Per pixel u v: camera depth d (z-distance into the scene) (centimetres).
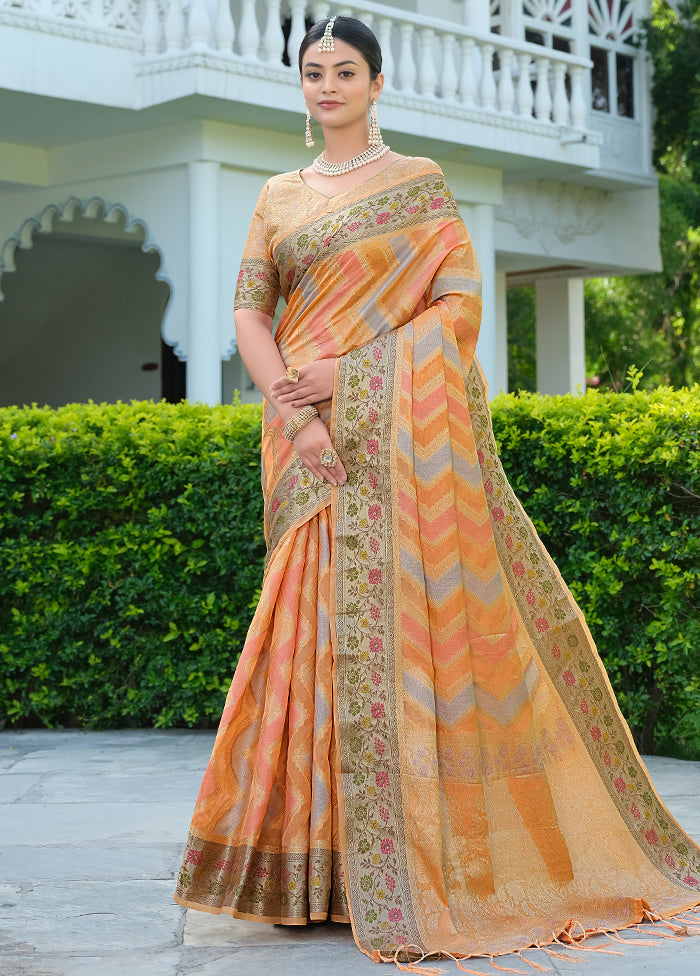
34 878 272
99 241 1109
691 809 331
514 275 1321
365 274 245
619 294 1537
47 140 878
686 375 1523
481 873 230
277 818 236
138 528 478
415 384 241
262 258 258
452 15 991
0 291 1152
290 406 245
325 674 238
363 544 239
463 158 955
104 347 1243
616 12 1163
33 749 448
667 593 412
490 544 243
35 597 485
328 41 250
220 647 478
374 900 225
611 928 230
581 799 250
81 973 210
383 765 232
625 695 429
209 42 788
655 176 1192
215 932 234
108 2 781
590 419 432
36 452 479
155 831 317
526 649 251
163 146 837
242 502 470
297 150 865
